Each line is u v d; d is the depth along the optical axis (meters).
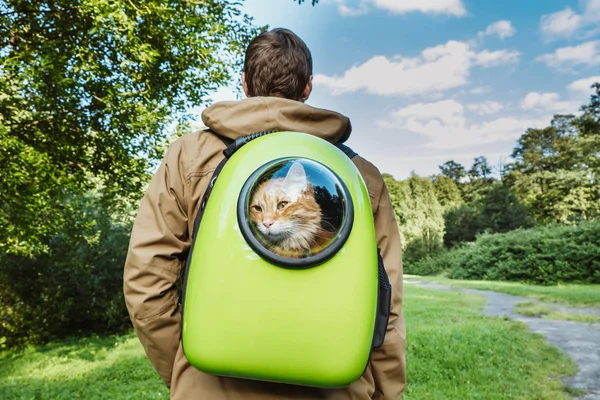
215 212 0.98
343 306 0.91
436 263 31.61
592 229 20.38
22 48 5.54
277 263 0.91
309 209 0.93
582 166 38.47
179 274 1.18
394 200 40.31
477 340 7.00
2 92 5.29
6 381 6.93
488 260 24.00
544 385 5.14
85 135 6.55
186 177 1.20
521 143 50.88
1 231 5.89
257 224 0.93
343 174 1.03
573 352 6.62
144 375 6.66
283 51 1.31
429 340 7.03
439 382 5.24
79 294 11.13
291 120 1.18
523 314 10.20
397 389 1.23
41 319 10.48
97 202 10.27
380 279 1.11
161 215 1.17
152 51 5.75
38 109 5.89
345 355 0.90
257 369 0.90
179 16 6.75
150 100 6.46
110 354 8.85
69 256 10.88
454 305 11.98
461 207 39.31
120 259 11.76
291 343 0.89
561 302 11.93
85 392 5.73
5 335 10.16
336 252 0.93
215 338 0.90
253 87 1.34
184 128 7.07
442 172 67.44
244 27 7.96
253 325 0.90
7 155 5.03
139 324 1.12
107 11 5.31
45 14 6.08
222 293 0.91
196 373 1.08
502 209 36.03
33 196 5.56
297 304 0.90
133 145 6.89
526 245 22.45
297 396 1.00
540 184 44.06
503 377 5.41
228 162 1.06
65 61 5.62
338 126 1.23
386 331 1.19
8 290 10.35
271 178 0.96
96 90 6.32
